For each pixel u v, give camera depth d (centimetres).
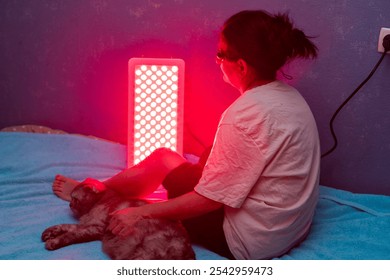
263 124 126
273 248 137
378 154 186
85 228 145
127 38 201
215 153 130
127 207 150
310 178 138
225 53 135
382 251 145
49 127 219
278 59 133
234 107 129
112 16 200
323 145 190
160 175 158
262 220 133
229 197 129
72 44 206
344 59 180
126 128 212
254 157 127
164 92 188
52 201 171
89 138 209
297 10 181
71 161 195
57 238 141
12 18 207
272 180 130
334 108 185
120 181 161
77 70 209
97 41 204
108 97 210
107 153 203
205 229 143
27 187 178
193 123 204
